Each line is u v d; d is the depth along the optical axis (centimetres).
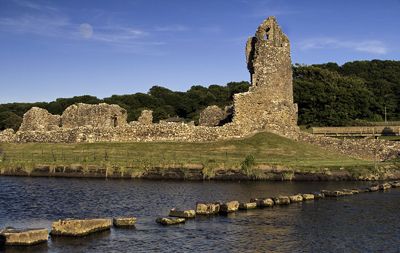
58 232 2483
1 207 3200
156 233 2559
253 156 4772
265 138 5691
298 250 2286
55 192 3816
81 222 2512
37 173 4844
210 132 5706
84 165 4766
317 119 9419
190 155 5103
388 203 3475
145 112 6619
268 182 4444
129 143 5638
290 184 4341
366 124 9125
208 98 13288
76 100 13762
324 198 3697
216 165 4628
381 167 4841
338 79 10744
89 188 4022
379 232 2631
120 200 3475
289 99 6284
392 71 15112
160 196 3641
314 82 10162
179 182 4409
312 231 2638
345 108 9725
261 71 6109
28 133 6203
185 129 5706
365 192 4000
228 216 3006
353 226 2762
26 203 3347
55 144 5841
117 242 2378
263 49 6147
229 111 6762
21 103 14488
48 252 2202
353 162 5091
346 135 7312
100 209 3159
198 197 3603
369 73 15125
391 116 11281
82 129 5903
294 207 3316
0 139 6334
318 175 4569
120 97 14212
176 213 2956
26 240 2308
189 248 2297
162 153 5194
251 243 2389
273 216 3011
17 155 5375
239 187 4119
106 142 5734
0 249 2236
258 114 6019
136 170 4672
